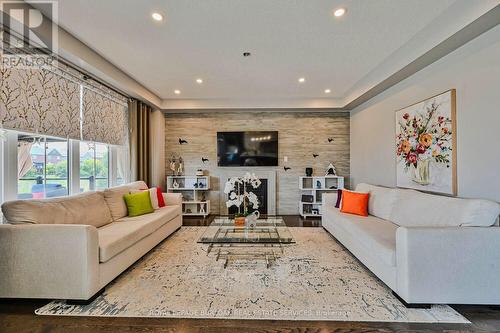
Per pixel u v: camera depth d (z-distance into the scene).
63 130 3.14
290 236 3.08
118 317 1.96
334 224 3.85
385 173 4.23
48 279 2.11
